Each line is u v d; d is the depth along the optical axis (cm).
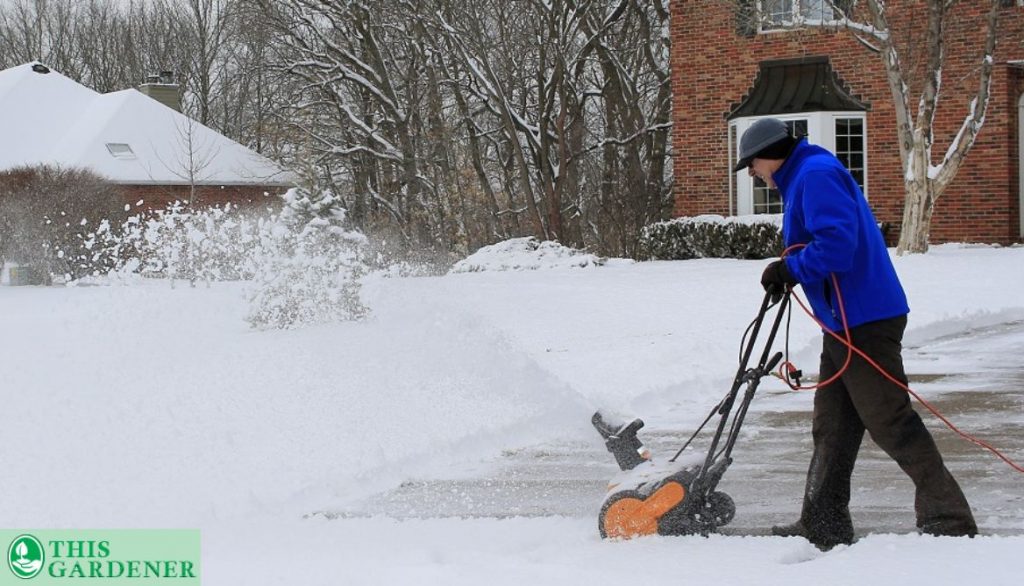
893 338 734
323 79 5056
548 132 4584
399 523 839
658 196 4603
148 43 8850
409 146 4822
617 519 752
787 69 3647
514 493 936
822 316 747
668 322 1900
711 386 1397
